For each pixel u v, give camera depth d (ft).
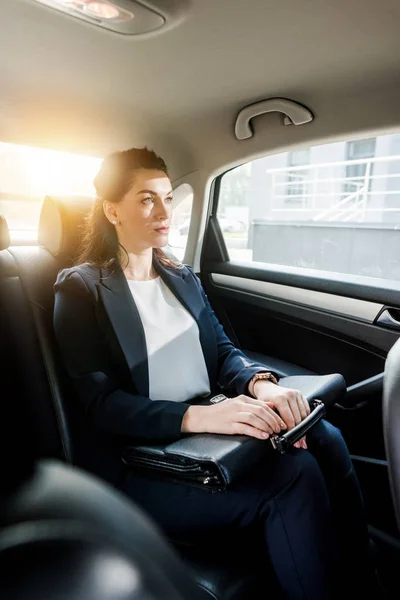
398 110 4.85
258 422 3.44
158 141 6.54
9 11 3.79
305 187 15.83
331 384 4.23
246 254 8.10
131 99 5.54
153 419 3.72
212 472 3.17
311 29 4.00
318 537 3.43
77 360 4.12
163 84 5.17
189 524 3.67
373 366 5.52
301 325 6.27
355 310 5.63
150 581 1.23
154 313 4.50
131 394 4.02
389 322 5.30
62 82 5.05
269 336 6.79
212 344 4.78
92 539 1.27
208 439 3.44
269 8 3.68
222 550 3.57
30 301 4.47
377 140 8.57
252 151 6.32
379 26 3.91
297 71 4.79
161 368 4.30
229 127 6.16
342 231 8.81
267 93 5.35
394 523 4.92
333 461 4.12
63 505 1.45
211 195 7.27
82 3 3.62
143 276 4.70
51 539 1.23
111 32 4.09
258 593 3.37
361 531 4.15
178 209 7.34
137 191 4.32
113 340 4.20
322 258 9.02
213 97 5.51
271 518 3.41
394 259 8.14
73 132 5.78
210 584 3.20
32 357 4.25
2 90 4.99
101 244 4.53
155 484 3.80
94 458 4.22
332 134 5.48
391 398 2.35
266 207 14.51
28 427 4.03
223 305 7.46
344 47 4.28
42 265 4.73
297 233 9.41
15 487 1.59
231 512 3.51
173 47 4.36
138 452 3.62
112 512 1.48
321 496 3.54
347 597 3.68
